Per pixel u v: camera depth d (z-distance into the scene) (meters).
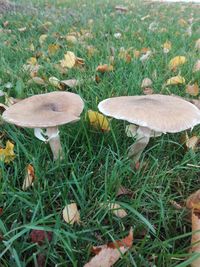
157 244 0.15
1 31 0.52
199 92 0.30
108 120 0.22
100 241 0.16
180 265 0.13
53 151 0.20
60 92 0.21
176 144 0.23
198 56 0.38
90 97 0.27
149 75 0.32
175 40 0.46
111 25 0.57
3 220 0.17
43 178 0.19
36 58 0.40
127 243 0.15
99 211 0.17
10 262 0.14
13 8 0.69
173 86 0.30
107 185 0.18
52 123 0.17
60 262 0.15
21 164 0.20
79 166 0.20
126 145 0.22
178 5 1.08
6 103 0.26
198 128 0.24
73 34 0.51
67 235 0.15
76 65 0.35
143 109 0.18
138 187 0.19
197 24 0.65
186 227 0.17
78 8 0.82
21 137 0.22
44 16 0.66
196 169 0.20
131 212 0.17
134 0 1.18
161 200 0.17
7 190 0.18
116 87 0.28
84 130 0.22
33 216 0.16
